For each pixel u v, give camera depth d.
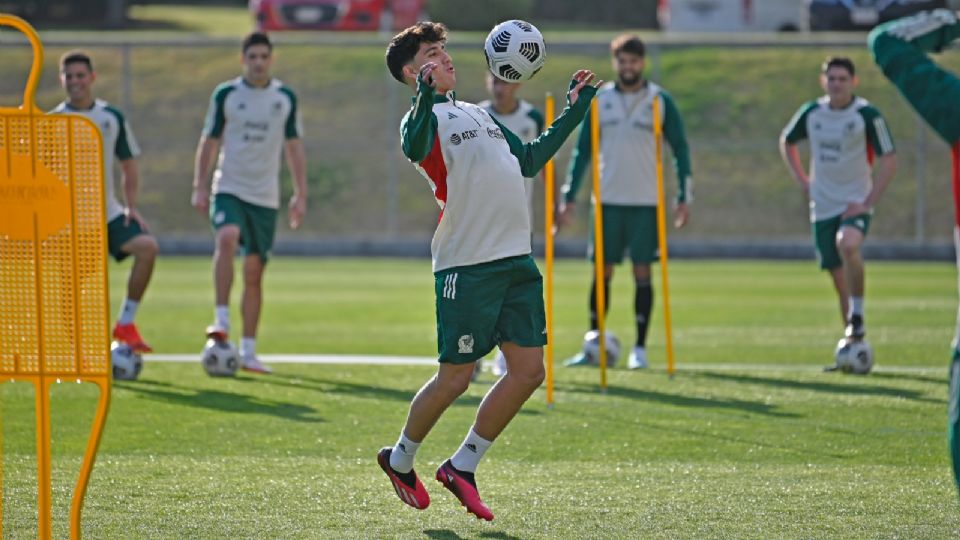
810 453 23.69
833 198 36.84
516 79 19.52
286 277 67.38
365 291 60.34
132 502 19.22
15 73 93.81
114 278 65.31
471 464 18.28
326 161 89.56
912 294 58.50
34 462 22.41
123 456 22.98
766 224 83.94
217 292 34.69
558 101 92.12
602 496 19.89
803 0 107.50
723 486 20.64
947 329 45.81
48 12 129.38
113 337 33.38
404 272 70.62
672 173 83.56
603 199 36.91
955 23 14.50
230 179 35.28
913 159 85.69
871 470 22.06
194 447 23.91
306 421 26.88
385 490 20.25
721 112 89.25
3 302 14.38
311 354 39.12
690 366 36.84
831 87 36.72
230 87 35.56
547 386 29.11
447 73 18.27
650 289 36.91
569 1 141.75
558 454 23.56
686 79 92.50
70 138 14.16
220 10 159.50
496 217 18.00
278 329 46.00
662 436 25.39
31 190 14.25
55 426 26.11
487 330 18.09
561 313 52.38
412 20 119.50
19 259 14.32
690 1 116.38
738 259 79.88
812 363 37.56
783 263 77.81
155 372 34.62
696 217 84.25
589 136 36.72
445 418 27.44
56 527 17.69
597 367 36.56
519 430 25.97
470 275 17.97
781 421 27.12
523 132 34.44
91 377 14.34
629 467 22.34
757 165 86.94
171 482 20.69
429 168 18.03
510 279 18.16
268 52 35.50
